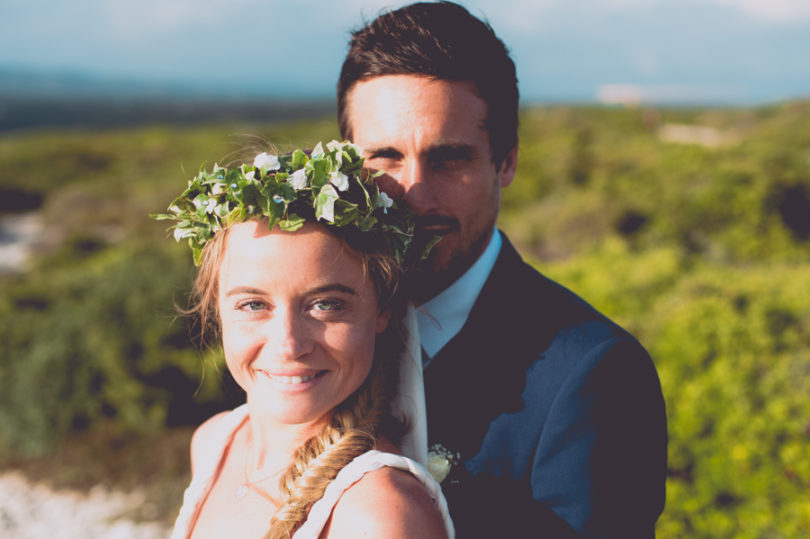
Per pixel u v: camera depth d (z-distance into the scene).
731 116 48.72
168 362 6.38
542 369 1.31
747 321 4.82
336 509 1.06
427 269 1.42
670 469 4.06
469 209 1.40
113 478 6.11
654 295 6.39
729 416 3.99
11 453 6.49
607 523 1.23
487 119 1.40
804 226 10.78
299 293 1.11
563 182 16.14
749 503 3.67
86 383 6.54
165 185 22.39
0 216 25.89
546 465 1.25
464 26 1.38
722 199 10.59
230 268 1.15
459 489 1.33
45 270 14.29
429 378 1.44
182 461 6.27
